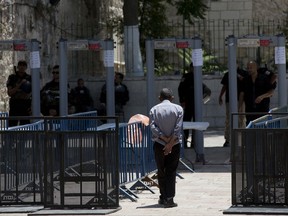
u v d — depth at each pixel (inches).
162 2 2465.6
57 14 2249.0
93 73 2378.2
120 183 1079.0
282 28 2541.8
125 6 2100.1
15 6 1967.3
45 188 1002.7
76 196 999.0
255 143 984.3
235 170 990.4
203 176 1315.2
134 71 2105.1
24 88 1583.4
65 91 1470.2
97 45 1466.5
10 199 1026.1
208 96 1745.8
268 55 2568.9
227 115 1723.7
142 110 2091.5
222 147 1742.1
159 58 2442.2
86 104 1940.2
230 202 1050.1
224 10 2824.8
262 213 944.3
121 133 1080.8
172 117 1008.9
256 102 1508.4
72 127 1165.7
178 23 2461.9
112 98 1475.1
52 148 1002.1
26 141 1015.6
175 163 1013.8
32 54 1432.1
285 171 976.3
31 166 1018.7
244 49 2600.9
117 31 2501.2
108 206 997.8
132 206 1027.3
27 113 1585.9
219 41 2571.4
